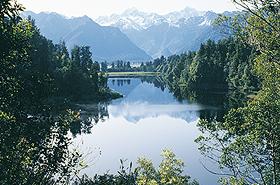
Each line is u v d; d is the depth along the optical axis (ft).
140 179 100.53
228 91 508.94
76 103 398.21
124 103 437.17
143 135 252.83
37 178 38.06
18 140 38.14
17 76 37.96
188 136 247.70
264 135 58.18
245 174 64.13
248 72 442.91
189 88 585.22
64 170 40.50
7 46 35.88
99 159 176.55
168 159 112.27
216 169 160.35
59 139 41.24
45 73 41.19
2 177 35.91
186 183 115.34
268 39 56.80
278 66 62.64
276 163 58.75
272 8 53.01
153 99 478.59
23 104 38.01
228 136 64.34
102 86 516.32
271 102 59.93
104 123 296.71
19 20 38.01
